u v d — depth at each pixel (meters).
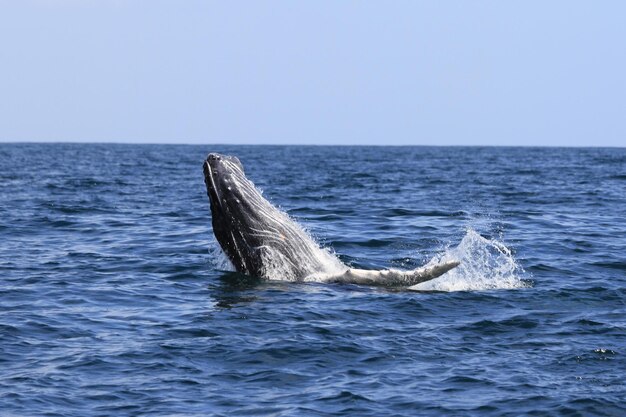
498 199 152.75
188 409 40.50
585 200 150.38
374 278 65.81
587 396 41.69
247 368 46.31
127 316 57.59
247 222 68.00
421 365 46.78
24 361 47.25
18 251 87.62
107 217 120.12
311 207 132.25
